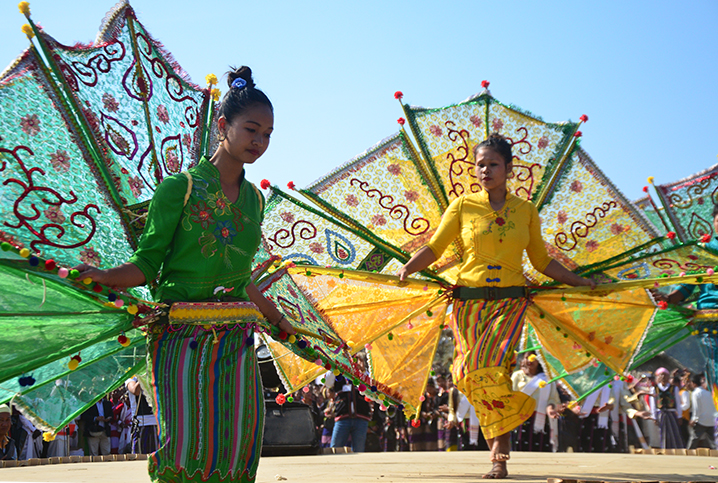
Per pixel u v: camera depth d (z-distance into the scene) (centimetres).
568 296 471
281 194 490
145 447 750
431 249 432
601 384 521
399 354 482
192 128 338
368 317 475
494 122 534
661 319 499
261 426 241
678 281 425
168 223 236
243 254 250
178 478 221
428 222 508
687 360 512
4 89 255
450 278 494
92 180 273
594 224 518
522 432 855
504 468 376
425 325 485
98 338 256
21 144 253
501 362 392
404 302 477
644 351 521
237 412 232
